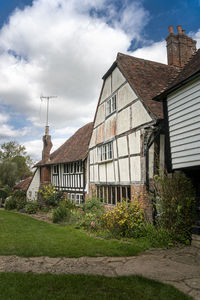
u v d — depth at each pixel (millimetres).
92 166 13250
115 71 11031
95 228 8398
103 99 12297
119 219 7434
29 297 3252
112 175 10648
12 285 3652
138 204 7773
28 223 10922
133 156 8898
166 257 5070
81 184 14766
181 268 4355
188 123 6098
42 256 5352
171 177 6625
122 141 9852
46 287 3559
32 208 15766
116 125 10508
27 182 26859
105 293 3344
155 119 7520
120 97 10297
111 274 4125
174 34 11656
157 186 6965
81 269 4422
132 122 9125
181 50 11594
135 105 8977
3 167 33156
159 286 3543
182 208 6141
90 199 11102
